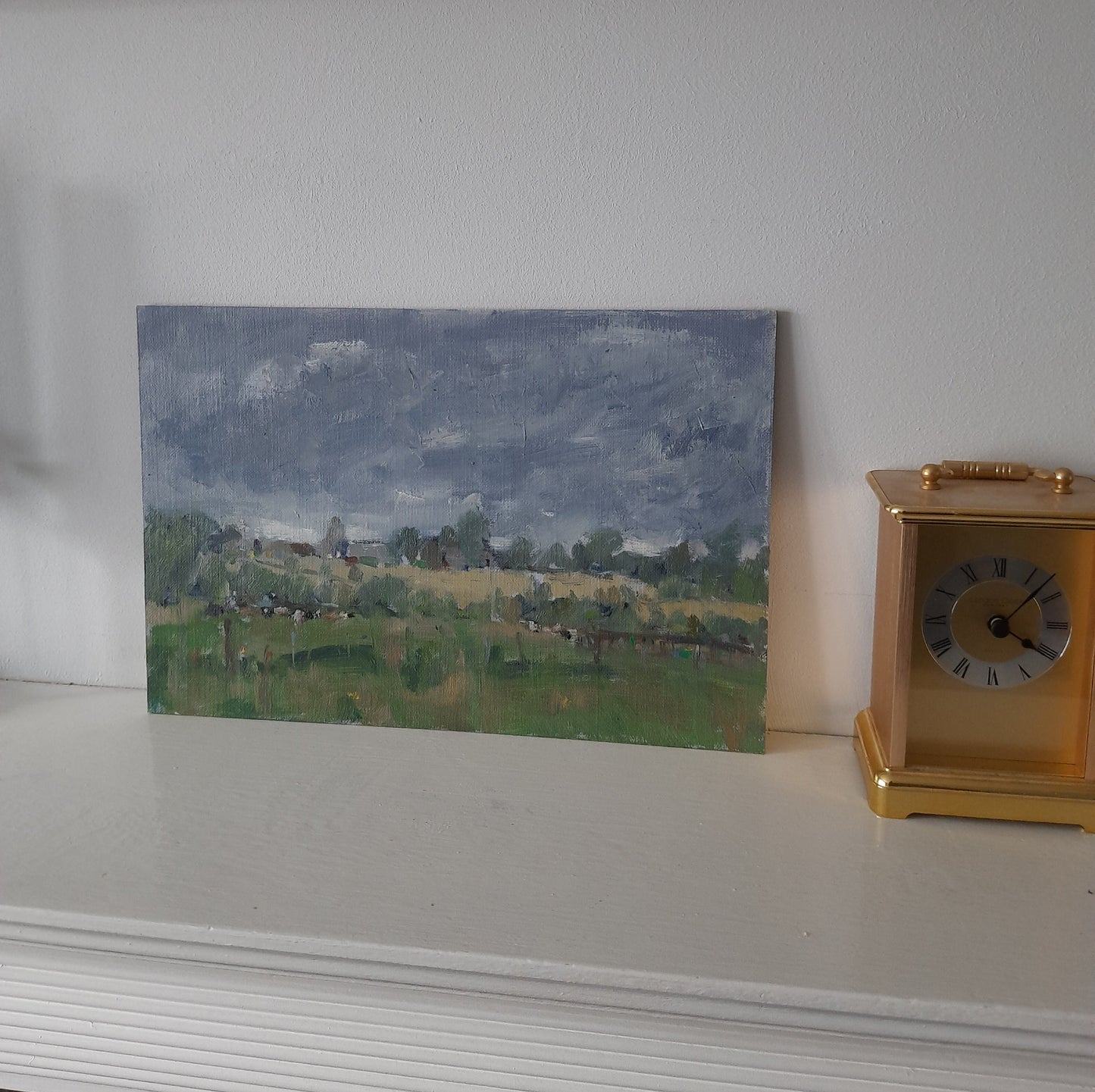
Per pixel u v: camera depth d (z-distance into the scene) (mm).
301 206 1171
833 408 1121
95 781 1075
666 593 1148
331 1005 850
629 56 1090
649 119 1097
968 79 1039
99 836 967
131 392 1241
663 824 998
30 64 1186
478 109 1123
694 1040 808
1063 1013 741
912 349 1096
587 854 944
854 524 1141
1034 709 1007
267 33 1144
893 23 1041
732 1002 780
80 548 1292
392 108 1138
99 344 1236
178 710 1251
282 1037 863
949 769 1006
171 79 1167
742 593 1135
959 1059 782
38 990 889
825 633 1172
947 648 1007
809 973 780
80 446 1266
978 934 830
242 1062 874
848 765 1123
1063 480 991
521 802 1041
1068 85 1024
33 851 939
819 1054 795
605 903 869
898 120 1057
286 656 1227
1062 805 979
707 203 1103
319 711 1229
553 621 1174
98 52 1173
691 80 1083
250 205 1179
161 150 1183
